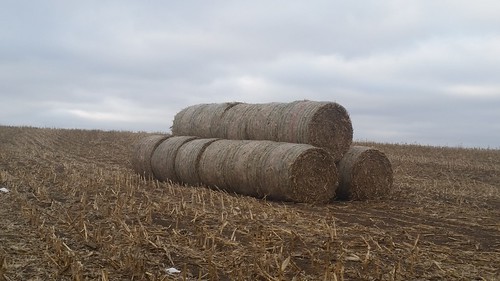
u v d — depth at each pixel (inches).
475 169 906.1
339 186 565.3
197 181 607.8
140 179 662.5
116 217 374.9
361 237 342.0
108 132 1577.3
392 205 528.4
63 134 1488.7
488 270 284.4
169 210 425.1
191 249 303.0
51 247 295.1
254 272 261.7
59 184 561.9
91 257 282.0
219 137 650.8
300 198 517.3
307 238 338.0
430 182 748.6
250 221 390.9
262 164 527.2
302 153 513.0
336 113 557.3
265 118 588.7
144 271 254.8
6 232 327.9
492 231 401.7
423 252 314.8
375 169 565.9
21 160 856.3
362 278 259.1
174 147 643.5
